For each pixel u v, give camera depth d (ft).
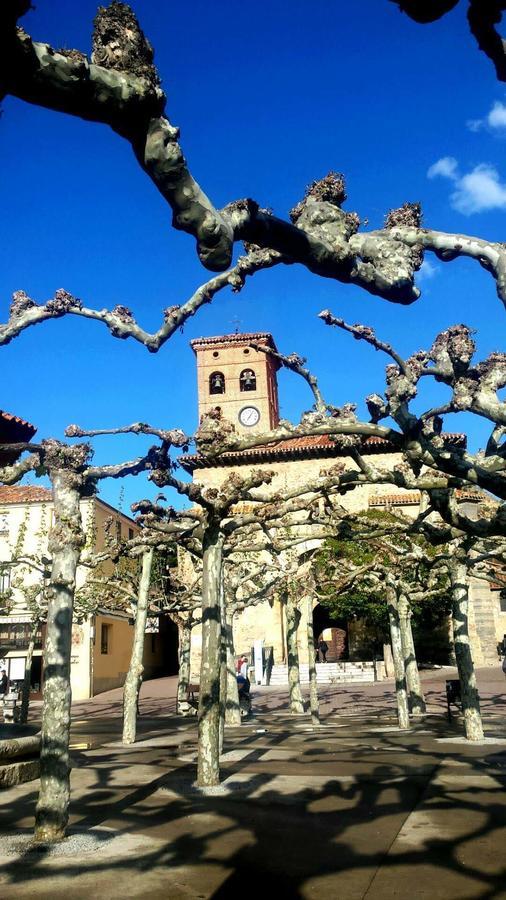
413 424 20.33
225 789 34.17
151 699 116.06
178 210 10.21
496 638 132.16
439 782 34.73
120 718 88.89
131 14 9.40
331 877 20.52
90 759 47.60
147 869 21.57
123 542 46.47
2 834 26.07
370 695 100.12
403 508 128.36
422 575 72.43
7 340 19.92
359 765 40.91
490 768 38.14
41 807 25.11
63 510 27.22
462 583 50.80
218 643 36.63
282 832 25.98
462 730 57.52
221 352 171.83
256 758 44.47
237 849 23.72
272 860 22.39
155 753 50.37
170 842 24.79
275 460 136.15
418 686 73.61
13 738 39.11
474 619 132.98
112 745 56.08
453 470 19.49
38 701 124.77
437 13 10.41
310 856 22.77
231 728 64.80
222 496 35.42
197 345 172.55
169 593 87.40
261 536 84.48
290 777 37.32
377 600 115.24
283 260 14.62
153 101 9.29
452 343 17.72
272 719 73.87
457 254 13.58
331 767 40.42
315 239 12.17
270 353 28.48
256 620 133.59
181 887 19.81
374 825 26.71
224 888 19.69
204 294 17.89
